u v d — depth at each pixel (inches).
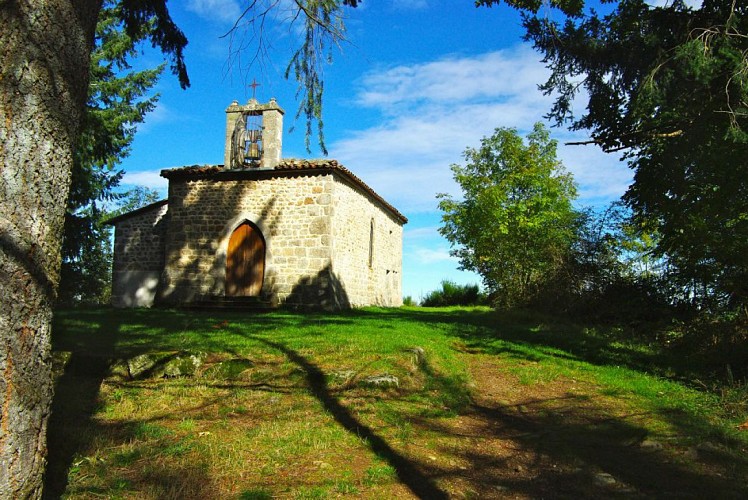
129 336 334.3
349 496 153.4
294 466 172.1
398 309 756.6
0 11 107.0
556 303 581.6
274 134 669.3
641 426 238.4
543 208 840.3
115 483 152.1
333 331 376.8
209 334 349.4
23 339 107.4
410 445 198.7
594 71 330.6
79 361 263.1
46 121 112.8
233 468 167.2
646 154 384.8
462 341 412.8
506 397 285.4
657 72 307.9
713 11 306.5
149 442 185.6
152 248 705.6
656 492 170.7
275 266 641.0
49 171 113.8
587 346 403.9
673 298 480.4
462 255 991.0
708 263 418.9
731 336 362.3
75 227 778.8
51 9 114.2
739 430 232.8
